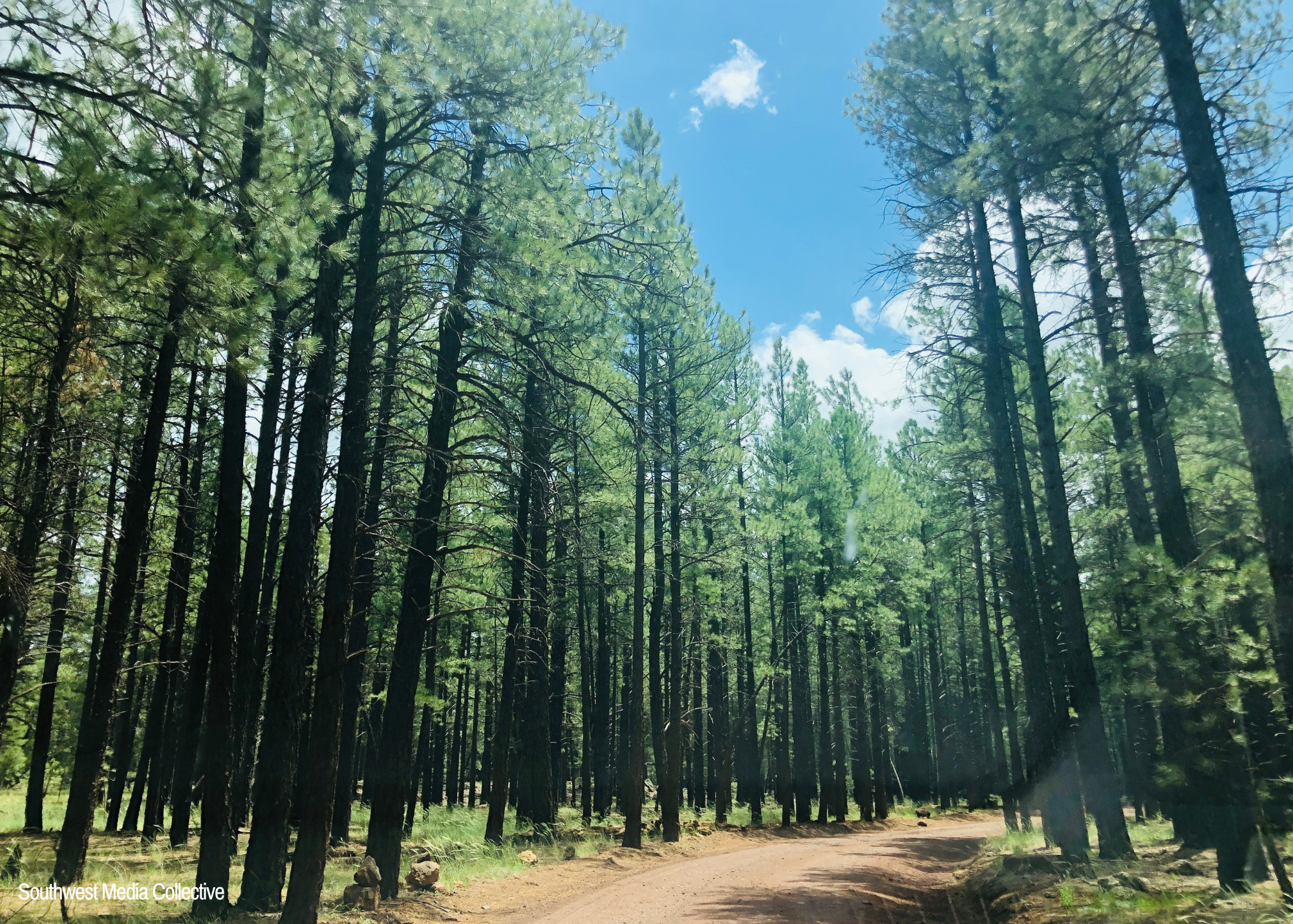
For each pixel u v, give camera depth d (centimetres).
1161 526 1141
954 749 4825
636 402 1385
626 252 1311
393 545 1095
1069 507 2036
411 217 1126
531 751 2092
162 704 2120
